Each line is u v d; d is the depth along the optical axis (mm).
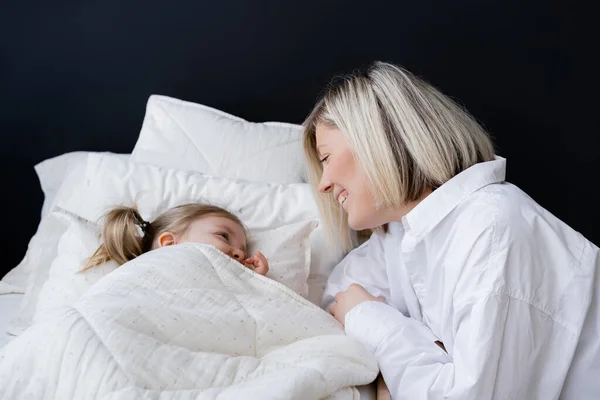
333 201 1494
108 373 980
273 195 1658
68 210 1625
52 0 2041
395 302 1503
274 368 1062
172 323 1099
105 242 1424
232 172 1797
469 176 1245
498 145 2100
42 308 1384
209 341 1113
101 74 2082
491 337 1084
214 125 1849
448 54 2062
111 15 2053
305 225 1566
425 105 1282
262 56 2080
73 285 1376
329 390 1025
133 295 1149
